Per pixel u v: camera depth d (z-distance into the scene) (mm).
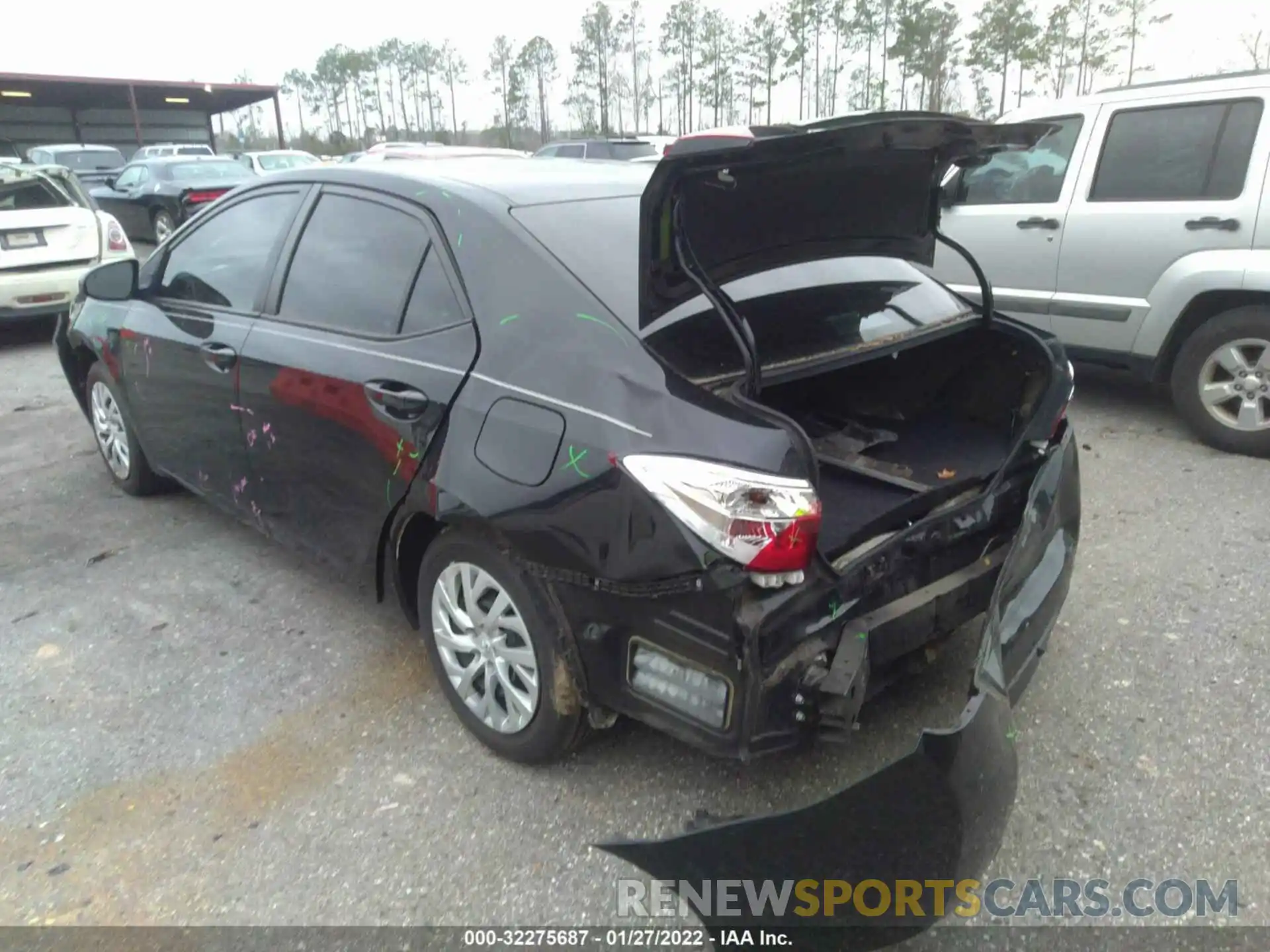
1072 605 3625
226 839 2629
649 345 2449
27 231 8219
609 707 2520
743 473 2145
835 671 2293
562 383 2484
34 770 2928
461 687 2938
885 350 2977
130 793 2820
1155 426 5539
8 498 5023
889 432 3359
